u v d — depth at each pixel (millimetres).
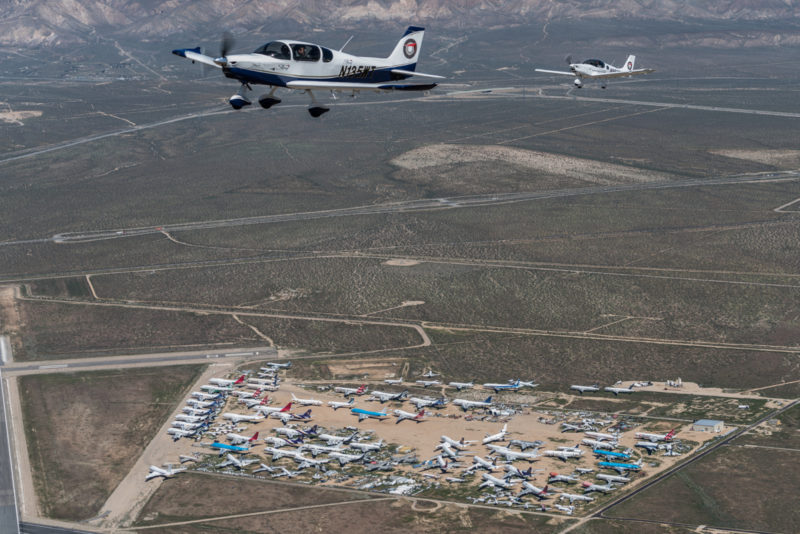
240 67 96875
